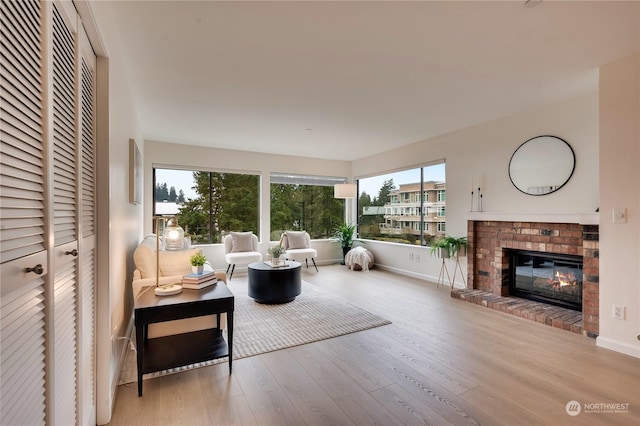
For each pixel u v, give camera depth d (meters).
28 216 0.87
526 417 1.77
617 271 2.59
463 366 2.34
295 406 1.87
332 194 7.20
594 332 2.83
